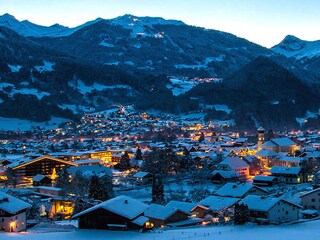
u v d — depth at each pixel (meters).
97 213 85.75
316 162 186.50
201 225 92.88
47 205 122.62
